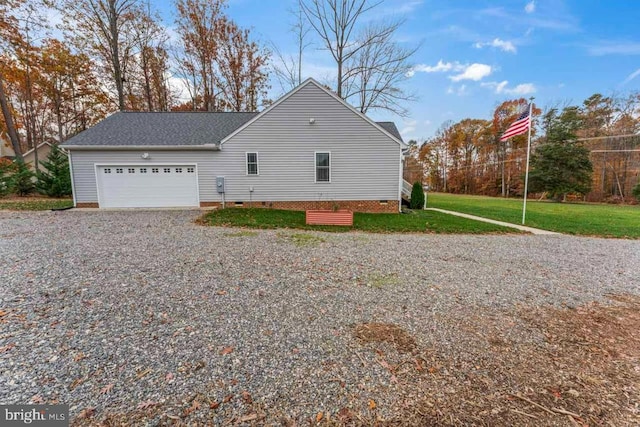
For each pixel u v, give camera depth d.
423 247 6.73
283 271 4.75
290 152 12.30
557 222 11.52
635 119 26.14
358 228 9.02
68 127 23.84
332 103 12.13
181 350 2.57
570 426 1.86
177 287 3.97
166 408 1.92
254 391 2.10
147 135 12.42
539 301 3.87
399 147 12.47
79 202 11.83
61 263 4.84
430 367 2.44
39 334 2.75
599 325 3.25
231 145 12.12
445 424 1.86
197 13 19.94
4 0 15.02
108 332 2.82
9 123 16.03
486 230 9.27
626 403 2.08
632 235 9.04
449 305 3.66
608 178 27.41
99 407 1.91
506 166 34.22
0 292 3.66
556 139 25.94
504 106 34.34
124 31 18.59
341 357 2.54
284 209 12.48
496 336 2.96
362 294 3.93
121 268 4.66
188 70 21.16
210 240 6.74
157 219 9.47
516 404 2.05
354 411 1.95
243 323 3.07
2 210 10.87
